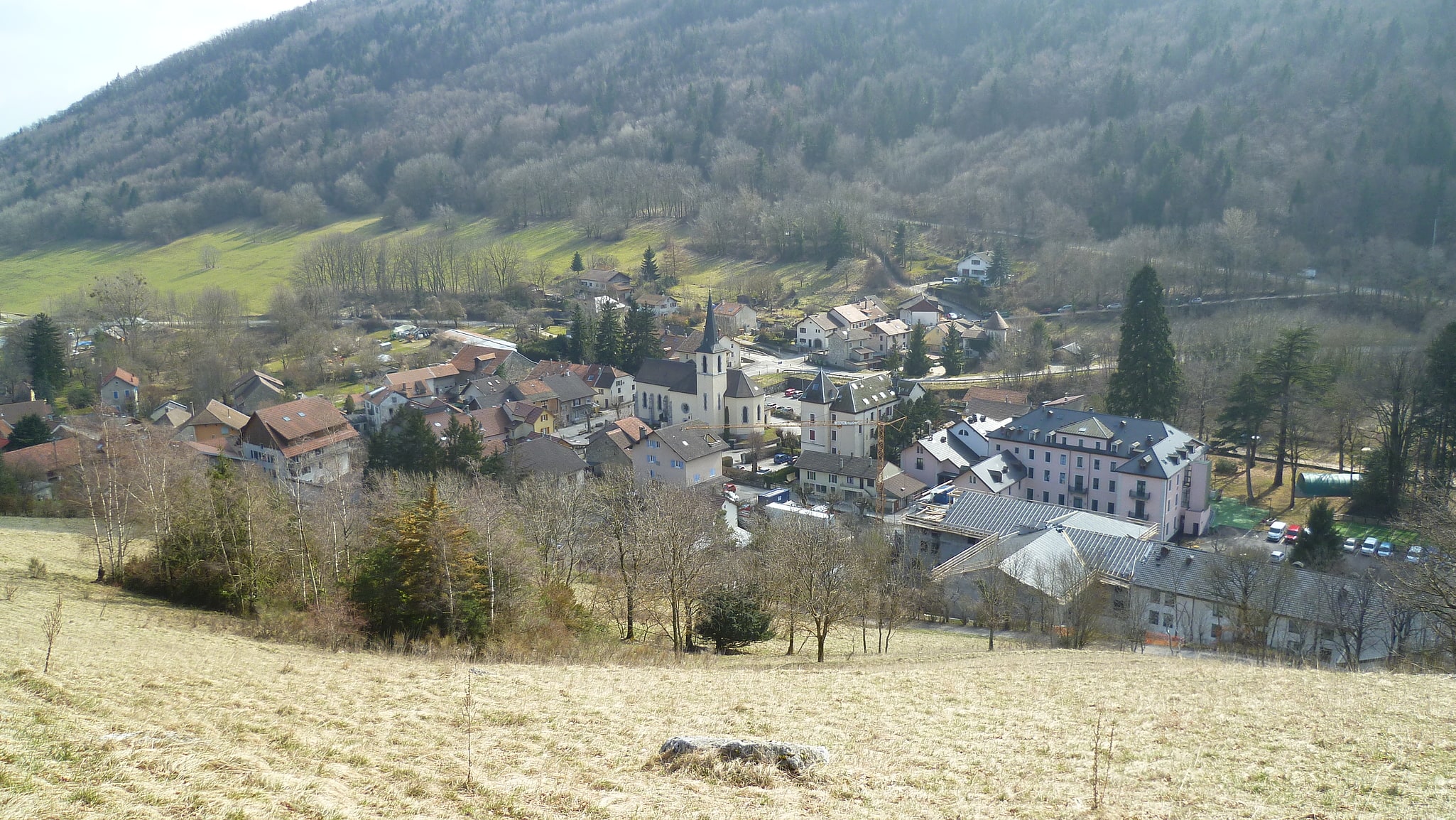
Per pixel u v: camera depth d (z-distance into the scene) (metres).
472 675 33.78
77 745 21.53
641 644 51.28
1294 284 167.25
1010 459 104.38
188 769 20.59
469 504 57.06
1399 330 141.62
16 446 107.50
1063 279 181.00
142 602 50.03
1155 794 21.67
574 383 144.12
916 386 135.25
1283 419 104.38
